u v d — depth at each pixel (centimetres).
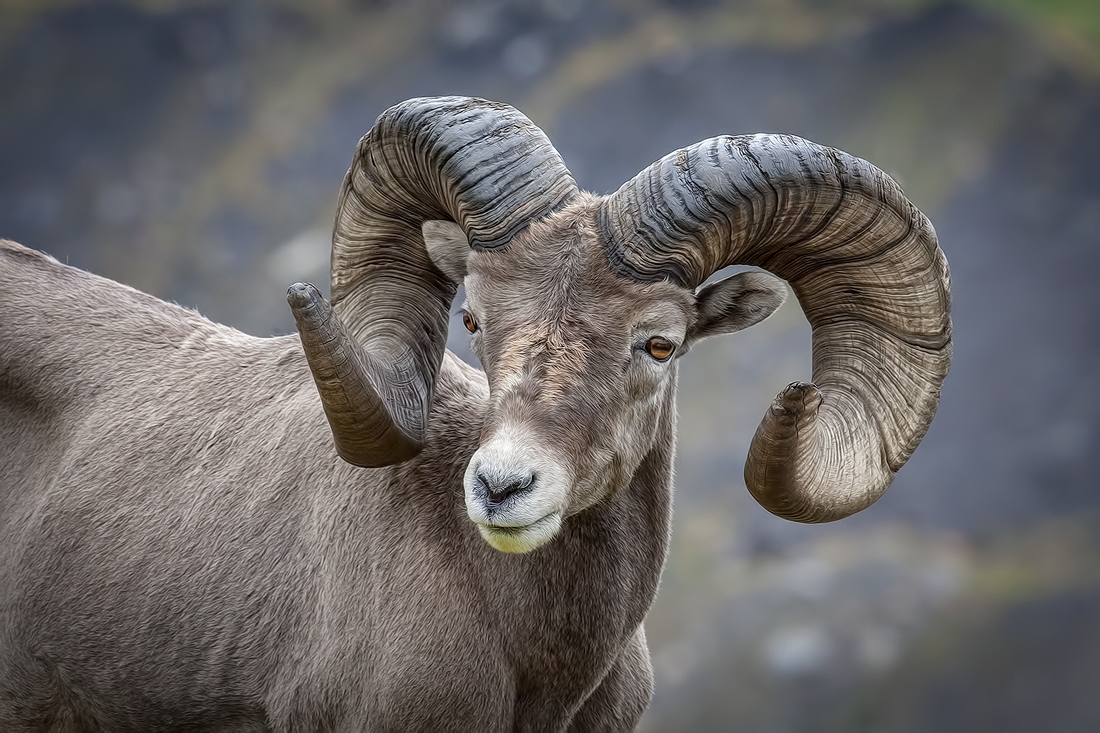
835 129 11812
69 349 2819
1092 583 8256
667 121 12181
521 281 2172
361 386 2131
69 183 14150
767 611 8100
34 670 2716
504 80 13375
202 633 2542
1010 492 9250
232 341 2838
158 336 2856
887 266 2241
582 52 13175
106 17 15300
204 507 2598
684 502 8962
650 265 2156
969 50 11931
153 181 14025
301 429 2592
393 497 2444
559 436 2066
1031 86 11500
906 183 11238
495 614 2366
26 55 15162
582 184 11912
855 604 8144
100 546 2639
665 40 12875
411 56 14162
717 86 12281
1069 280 10369
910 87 11844
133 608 2588
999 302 10375
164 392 2758
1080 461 9325
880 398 2291
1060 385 9831
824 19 12600
